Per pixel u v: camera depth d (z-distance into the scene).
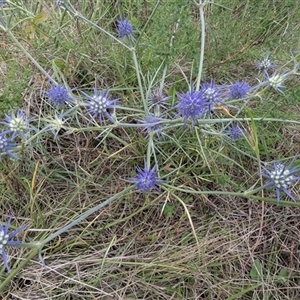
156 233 0.37
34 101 0.42
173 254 0.35
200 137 0.39
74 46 0.42
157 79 0.43
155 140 0.39
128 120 0.41
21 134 0.31
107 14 0.48
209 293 0.34
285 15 0.49
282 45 0.45
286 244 0.37
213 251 0.36
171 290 0.34
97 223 0.37
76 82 0.44
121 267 0.35
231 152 0.40
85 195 0.38
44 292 0.34
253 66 0.45
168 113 0.40
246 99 0.35
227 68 0.45
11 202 0.38
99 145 0.40
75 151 0.39
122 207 0.38
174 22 0.40
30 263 0.35
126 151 0.40
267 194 0.39
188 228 0.37
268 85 0.35
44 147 0.40
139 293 0.34
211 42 0.46
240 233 0.37
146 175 0.30
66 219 0.37
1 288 0.27
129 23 0.38
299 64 0.34
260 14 0.48
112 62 0.44
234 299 0.34
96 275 0.35
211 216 0.38
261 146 0.40
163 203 0.37
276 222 0.38
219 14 0.46
